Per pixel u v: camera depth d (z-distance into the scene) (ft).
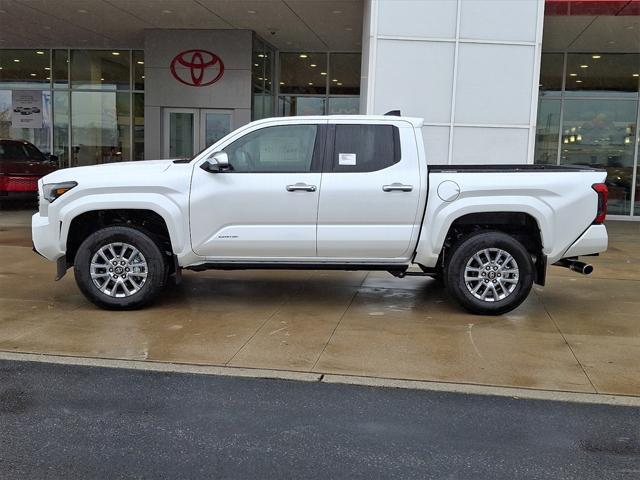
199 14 44.88
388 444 12.52
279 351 17.92
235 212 20.86
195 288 25.45
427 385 15.62
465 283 21.30
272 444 12.46
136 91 60.75
